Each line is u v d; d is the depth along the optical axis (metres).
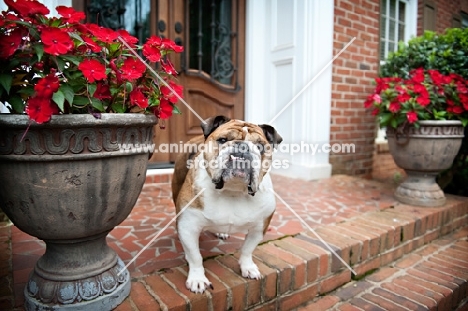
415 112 2.65
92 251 1.30
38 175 1.04
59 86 0.98
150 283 1.47
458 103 2.75
